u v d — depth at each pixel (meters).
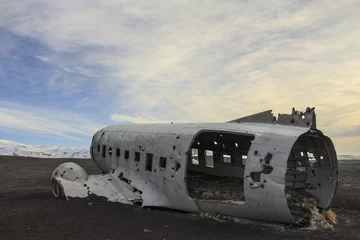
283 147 7.82
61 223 8.37
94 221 8.62
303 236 7.59
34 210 9.80
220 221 8.83
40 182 18.98
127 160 12.15
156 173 10.47
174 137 10.24
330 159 9.41
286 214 7.71
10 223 8.39
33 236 7.31
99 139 14.86
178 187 9.63
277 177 7.62
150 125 12.40
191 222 8.73
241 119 10.12
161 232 7.74
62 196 11.87
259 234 7.65
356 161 46.81
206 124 10.11
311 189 9.98
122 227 8.13
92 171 25.19
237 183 12.61
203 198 10.16
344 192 15.75
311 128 8.41
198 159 15.35
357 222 9.63
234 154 14.00
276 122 9.24
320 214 9.01
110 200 11.07
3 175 22.92
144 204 10.51
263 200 7.84
